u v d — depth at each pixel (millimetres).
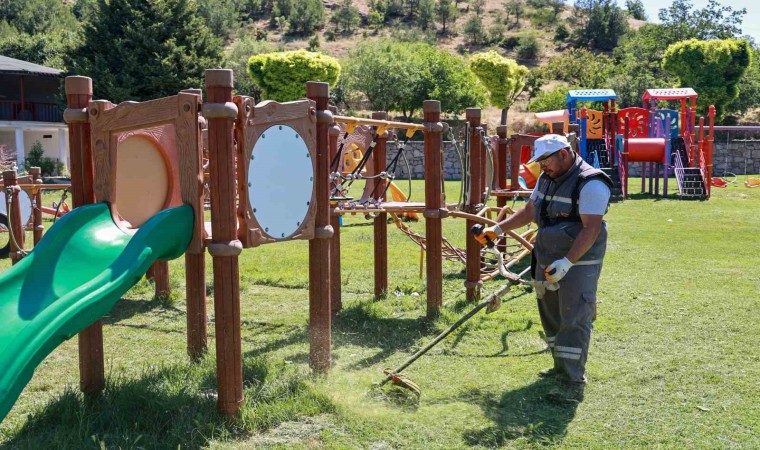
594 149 24016
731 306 7234
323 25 93562
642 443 3928
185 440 3865
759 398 4625
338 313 7043
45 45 57250
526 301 7707
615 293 7945
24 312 3541
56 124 34562
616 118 24562
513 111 50312
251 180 4371
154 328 6637
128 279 3619
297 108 4746
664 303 7402
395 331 6398
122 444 3785
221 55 35781
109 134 4316
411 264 10234
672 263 10047
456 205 7695
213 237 4141
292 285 8820
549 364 5395
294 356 5648
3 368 3133
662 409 4445
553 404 4547
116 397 4391
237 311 4191
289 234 4734
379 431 4102
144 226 3865
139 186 4762
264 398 4453
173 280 8711
